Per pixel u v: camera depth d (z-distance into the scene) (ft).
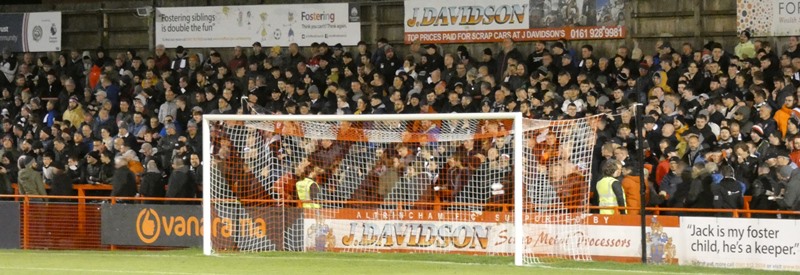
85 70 102.89
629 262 63.57
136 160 81.61
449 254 67.31
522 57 90.63
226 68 94.32
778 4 87.81
